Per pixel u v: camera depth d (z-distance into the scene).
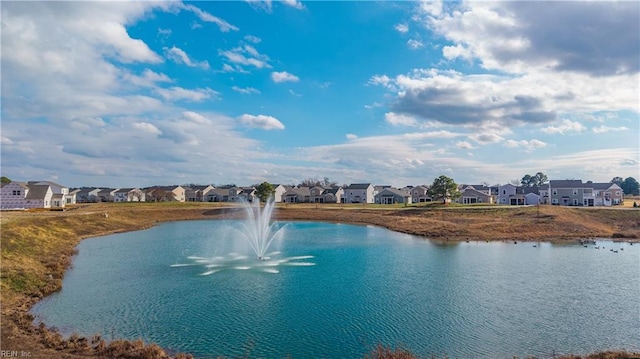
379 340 24.14
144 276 40.28
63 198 130.75
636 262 47.12
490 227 75.25
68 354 20.81
